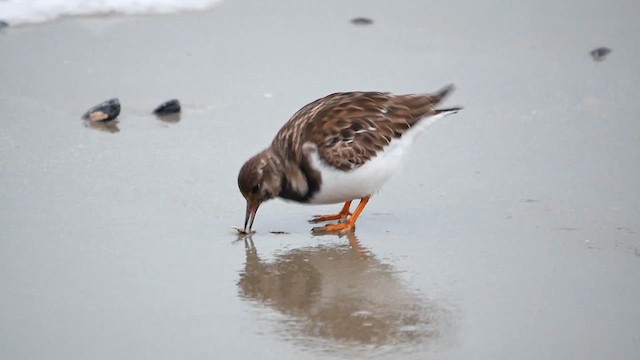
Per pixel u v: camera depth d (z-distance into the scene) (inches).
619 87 665.6
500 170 551.5
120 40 727.7
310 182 487.2
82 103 631.2
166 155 567.2
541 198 517.0
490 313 405.4
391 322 398.3
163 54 709.9
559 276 436.8
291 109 631.8
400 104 498.3
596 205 507.2
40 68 676.7
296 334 388.8
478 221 494.0
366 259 457.4
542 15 792.3
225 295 421.7
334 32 757.9
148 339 385.1
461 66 700.0
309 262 454.3
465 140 589.9
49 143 575.2
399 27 768.9
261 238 481.1
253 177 482.3
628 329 394.0
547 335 389.1
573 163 557.6
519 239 473.7
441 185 535.5
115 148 573.3
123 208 504.4
